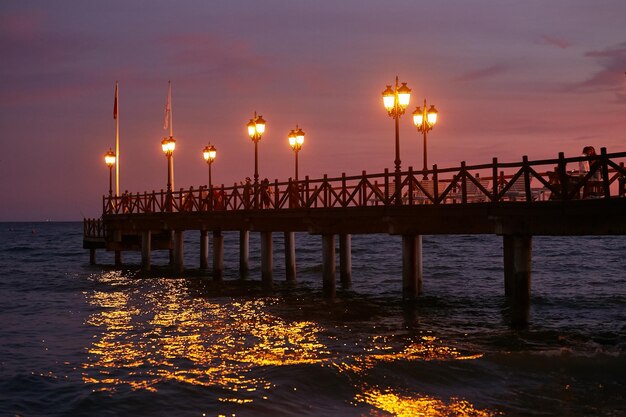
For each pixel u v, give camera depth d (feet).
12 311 83.71
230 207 106.73
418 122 85.10
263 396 40.86
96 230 161.27
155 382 44.60
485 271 134.41
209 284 110.93
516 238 59.41
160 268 150.92
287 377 44.42
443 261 164.35
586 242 251.60
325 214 82.17
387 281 114.52
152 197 132.98
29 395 42.55
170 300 91.20
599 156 53.06
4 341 61.62
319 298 89.35
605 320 70.44
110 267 159.22
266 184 96.02
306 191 86.33
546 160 56.59
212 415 37.70
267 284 97.96
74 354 55.16
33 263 188.55
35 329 68.59
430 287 105.09
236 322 70.13
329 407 39.04
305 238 351.46
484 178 75.20
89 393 42.29
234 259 190.19
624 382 43.70
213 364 49.78
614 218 51.78
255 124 99.30
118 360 52.37
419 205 68.33
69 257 221.25
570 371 46.11
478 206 62.03
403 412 38.29
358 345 56.75
